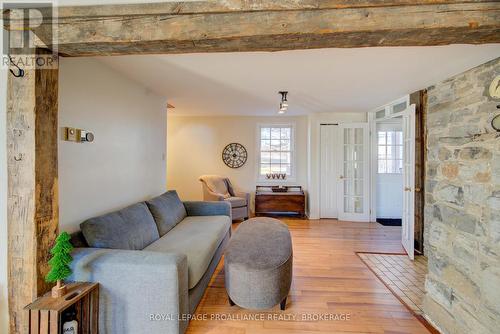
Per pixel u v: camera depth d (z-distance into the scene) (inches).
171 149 235.5
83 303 65.7
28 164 61.5
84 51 63.6
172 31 56.5
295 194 211.0
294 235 165.9
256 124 230.5
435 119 112.6
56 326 57.0
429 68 94.3
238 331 75.3
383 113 185.8
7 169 62.0
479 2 51.6
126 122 111.0
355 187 204.5
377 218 212.2
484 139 67.6
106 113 96.7
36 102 61.4
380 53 83.5
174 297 67.4
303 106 177.8
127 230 89.6
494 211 63.6
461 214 74.2
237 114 219.0
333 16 53.6
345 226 187.5
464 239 72.3
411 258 127.5
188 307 76.6
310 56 87.3
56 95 66.3
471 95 89.4
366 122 199.5
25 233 62.1
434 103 113.3
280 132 232.4
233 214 198.1
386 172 213.0
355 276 109.7
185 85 124.0
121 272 67.6
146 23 57.0
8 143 61.5
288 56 87.4
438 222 83.4
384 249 141.6
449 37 56.1
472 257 69.4
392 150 212.2
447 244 78.5
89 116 87.0
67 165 77.0
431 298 82.4
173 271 67.2
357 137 203.0
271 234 99.7
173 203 135.4
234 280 81.3
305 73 105.2
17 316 62.6
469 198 71.7
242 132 231.8
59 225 73.6
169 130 234.8
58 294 61.0
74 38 58.5
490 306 63.8
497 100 77.3
